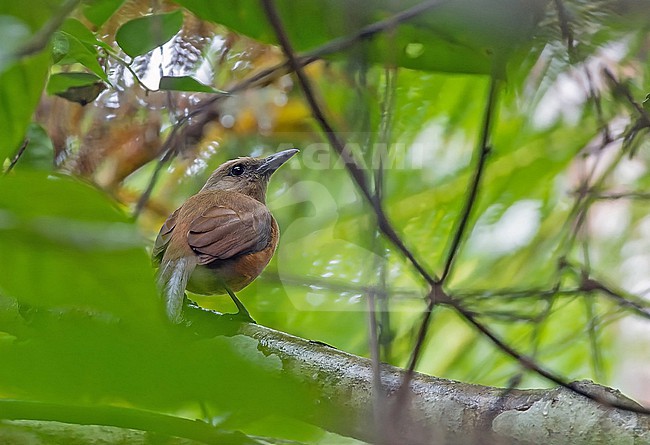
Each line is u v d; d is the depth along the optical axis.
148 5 6.67
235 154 6.78
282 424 5.44
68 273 2.63
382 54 6.60
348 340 6.75
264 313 6.75
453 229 6.73
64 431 3.54
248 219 6.66
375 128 6.62
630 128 6.66
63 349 2.67
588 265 6.65
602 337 6.79
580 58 6.61
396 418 6.36
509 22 6.55
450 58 6.59
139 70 6.67
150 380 2.67
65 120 6.73
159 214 6.77
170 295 6.56
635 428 5.88
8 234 2.60
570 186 6.79
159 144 6.75
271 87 6.74
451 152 6.77
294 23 6.59
